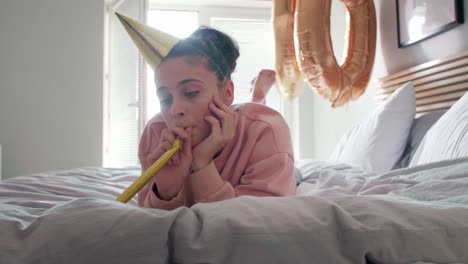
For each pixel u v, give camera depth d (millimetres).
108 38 3570
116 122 3553
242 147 953
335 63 2359
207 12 3898
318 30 2340
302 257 509
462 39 1802
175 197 800
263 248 505
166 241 511
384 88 2379
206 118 790
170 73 767
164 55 773
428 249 527
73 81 3320
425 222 553
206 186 816
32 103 3271
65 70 3314
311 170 1734
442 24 1902
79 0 3342
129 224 511
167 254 512
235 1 3807
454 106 1457
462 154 1235
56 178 1416
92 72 3344
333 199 617
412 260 524
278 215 541
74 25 3332
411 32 2150
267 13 3957
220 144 799
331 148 3359
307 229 524
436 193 893
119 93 3502
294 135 3904
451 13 1837
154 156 795
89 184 1351
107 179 1542
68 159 3299
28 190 1176
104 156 3482
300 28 2371
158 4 3836
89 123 3328
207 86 780
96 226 507
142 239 503
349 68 2406
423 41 2076
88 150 3320
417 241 529
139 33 771
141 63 3180
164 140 795
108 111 3596
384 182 1150
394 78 2283
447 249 533
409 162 1685
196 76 769
